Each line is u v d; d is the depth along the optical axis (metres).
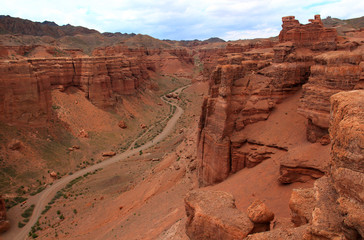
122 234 29.00
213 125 31.72
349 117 9.57
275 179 23.89
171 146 67.19
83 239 32.84
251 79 32.25
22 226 39.28
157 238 22.78
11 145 55.88
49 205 44.75
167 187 39.97
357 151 8.81
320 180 11.44
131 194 42.84
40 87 65.06
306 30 44.41
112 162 63.88
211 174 31.92
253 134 29.56
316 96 23.47
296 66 32.12
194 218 15.52
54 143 64.75
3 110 59.84
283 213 19.02
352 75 21.53
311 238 9.59
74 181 53.88
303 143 25.19
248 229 13.52
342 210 8.92
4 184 48.53
